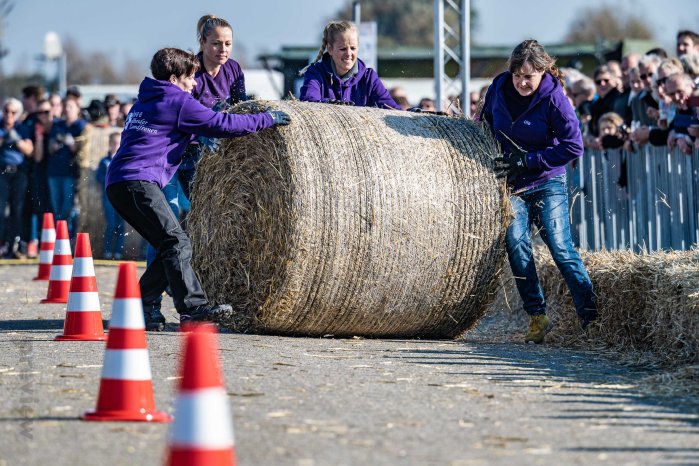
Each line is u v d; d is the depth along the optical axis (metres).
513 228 20.27
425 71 59.34
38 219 43.41
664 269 18.47
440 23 37.50
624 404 13.90
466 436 11.90
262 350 17.97
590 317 20.30
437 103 37.66
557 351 19.30
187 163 22.88
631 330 19.67
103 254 42.91
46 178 42.44
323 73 22.44
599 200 29.38
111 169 19.69
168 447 9.74
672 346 18.09
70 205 42.50
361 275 19.25
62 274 27.09
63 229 27.30
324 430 12.05
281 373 15.67
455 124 20.44
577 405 13.74
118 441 11.50
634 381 15.72
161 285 20.62
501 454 11.12
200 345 9.70
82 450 11.12
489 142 20.25
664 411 13.48
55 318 23.56
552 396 14.33
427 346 19.34
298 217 18.80
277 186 19.23
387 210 19.12
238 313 20.30
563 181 20.56
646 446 11.59
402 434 11.94
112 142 41.94
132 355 12.59
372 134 19.52
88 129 42.72
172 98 19.55
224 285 20.64
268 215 19.45
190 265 19.70
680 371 16.30
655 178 26.23
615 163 28.31
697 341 17.27
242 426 12.21
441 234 19.53
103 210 42.66
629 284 19.56
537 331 20.41
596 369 17.02
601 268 20.50
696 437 12.05
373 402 13.66
